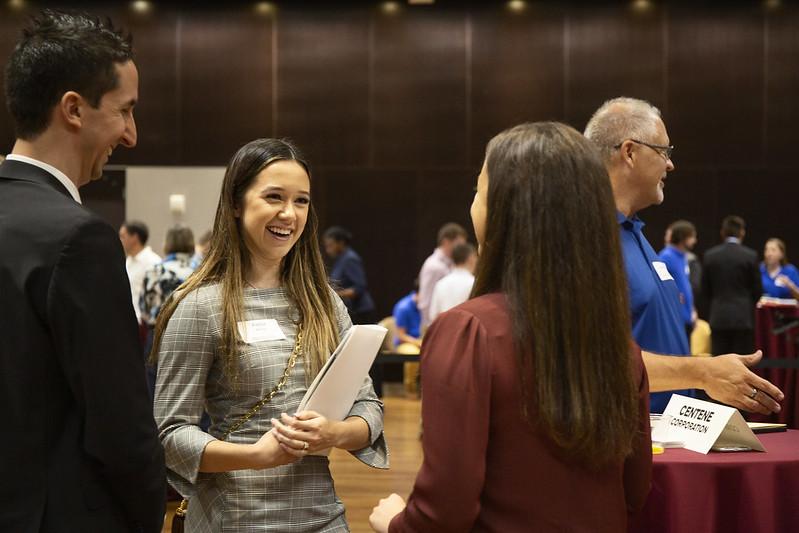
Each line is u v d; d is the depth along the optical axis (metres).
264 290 2.08
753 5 10.13
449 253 7.92
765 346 7.73
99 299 1.38
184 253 5.23
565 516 1.28
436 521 1.26
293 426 1.85
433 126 10.28
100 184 7.82
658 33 10.17
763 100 10.14
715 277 8.00
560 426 1.26
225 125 10.23
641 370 1.45
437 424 1.27
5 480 1.36
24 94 1.49
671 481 2.08
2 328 1.37
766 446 2.29
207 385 2.02
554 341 1.27
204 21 10.23
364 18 10.29
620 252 1.33
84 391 1.37
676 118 10.16
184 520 2.02
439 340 1.32
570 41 10.21
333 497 2.03
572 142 1.33
